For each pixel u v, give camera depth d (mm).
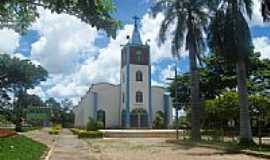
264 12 25281
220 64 50938
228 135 41906
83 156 21375
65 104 118312
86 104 69688
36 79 79062
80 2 6992
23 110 85000
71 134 54250
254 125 39844
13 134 24156
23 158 16031
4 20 8297
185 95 57188
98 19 7293
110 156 21453
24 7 7738
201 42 34969
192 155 22219
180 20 35000
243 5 26609
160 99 69500
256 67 47906
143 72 68000
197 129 35188
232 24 26516
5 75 74938
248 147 25438
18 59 76000
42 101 109625
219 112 36906
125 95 67188
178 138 40438
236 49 26359
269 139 37812
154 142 35688
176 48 35250
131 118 66250
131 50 68125
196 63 35656
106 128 65062
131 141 37438
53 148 26922
